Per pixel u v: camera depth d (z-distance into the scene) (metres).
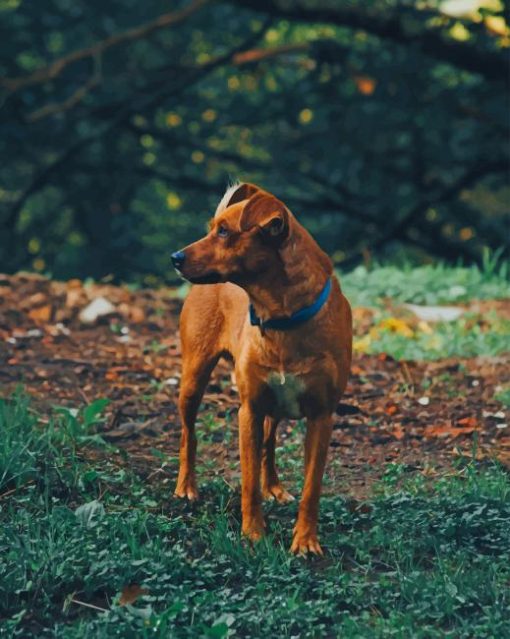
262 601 4.65
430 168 18.44
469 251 17.59
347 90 16.03
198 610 4.54
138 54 17.97
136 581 4.84
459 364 8.49
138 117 19.09
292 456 6.75
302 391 5.15
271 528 5.54
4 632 4.39
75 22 16.42
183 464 5.97
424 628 4.43
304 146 16.41
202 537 5.34
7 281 10.31
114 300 10.00
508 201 22.77
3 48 15.81
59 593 4.78
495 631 4.38
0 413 6.57
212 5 16.39
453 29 15.42
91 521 5.35
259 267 4.96
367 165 16.66
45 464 6.01
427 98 15.16
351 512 5.72
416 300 10.64
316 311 5.06
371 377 8.27
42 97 16.03
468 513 5.50
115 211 17.88
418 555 5.21
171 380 8.12
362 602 4.73
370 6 15.89
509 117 15.09
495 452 6.73
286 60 17.17
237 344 5.58
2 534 5.18
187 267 4.96
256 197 4.89
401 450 6.84
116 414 7.26
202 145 17.61
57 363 8.38
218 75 18.69
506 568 5.04
